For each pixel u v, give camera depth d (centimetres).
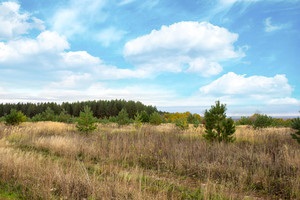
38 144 1129
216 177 714
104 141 1184
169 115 6169
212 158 892
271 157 856
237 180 677
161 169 812
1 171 616
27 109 9438
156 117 2447
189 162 839
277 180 668
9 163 646
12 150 888
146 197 480
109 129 1967
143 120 2550
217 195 541
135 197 466
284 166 752
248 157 858
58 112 8812
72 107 9062
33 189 514
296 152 852
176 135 1562
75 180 550
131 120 2656
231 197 533
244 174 692
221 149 970
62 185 532
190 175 745
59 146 1045
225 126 1173
